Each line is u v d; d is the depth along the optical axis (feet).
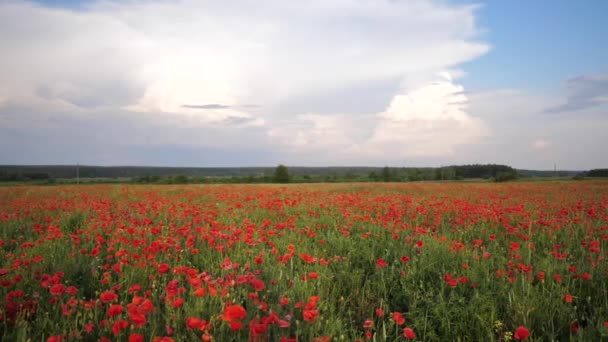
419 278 18.44
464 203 40.98
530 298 15.07
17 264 16.30
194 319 10.07
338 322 13.01
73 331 11.09
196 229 27.25
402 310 16.62
